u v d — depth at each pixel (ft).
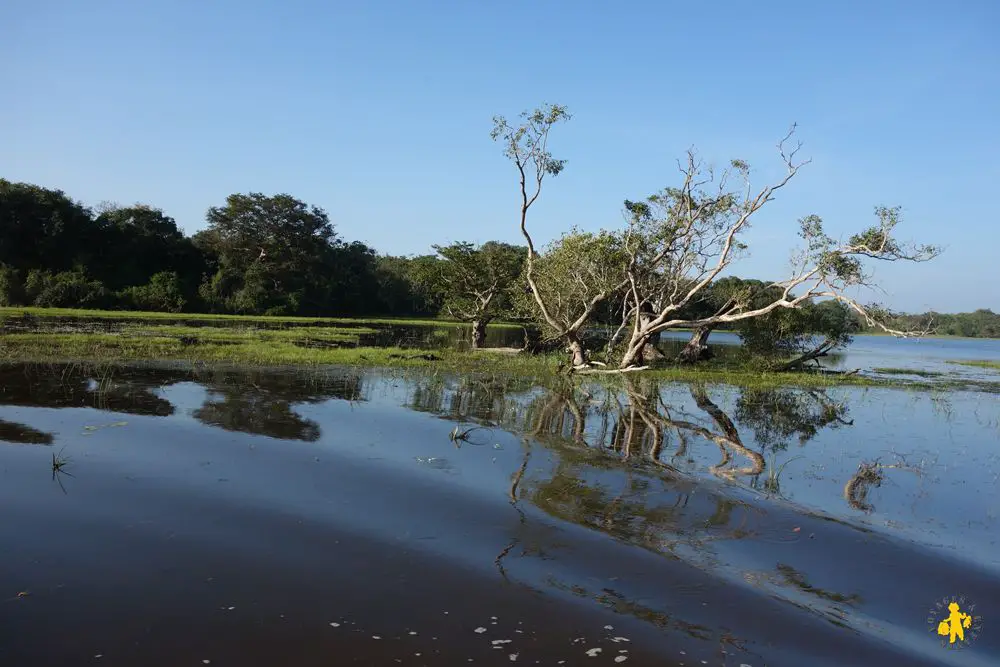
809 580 20.36
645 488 28.84
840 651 16.42
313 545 20.67
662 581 19.69
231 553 19.72
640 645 16.08
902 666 15.85
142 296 187.83
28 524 20.93
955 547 23.47
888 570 21.29
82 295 176.86
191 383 48.88
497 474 29.78
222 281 212.43
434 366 71.92
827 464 35.19
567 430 40.91
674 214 76.74
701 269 78.43
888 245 59.21
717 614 17.89
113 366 55.72
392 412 42.60
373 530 22.20
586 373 75.10
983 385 82.64
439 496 26.08
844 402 61.26
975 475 33.63
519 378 67.05
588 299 85.40
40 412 36.29
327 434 35.27
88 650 14.40
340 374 59.41
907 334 60.34
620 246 76.54
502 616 17.06
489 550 21.21
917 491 30.40
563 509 25.52
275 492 25.31
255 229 231.09
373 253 321.52
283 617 16.30
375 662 14.60
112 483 25.20
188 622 15.79
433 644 15.52
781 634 17.02
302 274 241.76
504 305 131.85
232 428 35.06
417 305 281.74
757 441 40.86
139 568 18.42
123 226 214.69
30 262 192.03
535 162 73.31
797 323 89.56
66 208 196.95
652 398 57.98
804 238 63.72
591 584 19.25
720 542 23.03
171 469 27.35
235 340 88.94
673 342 153.17
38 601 16.33
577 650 15.67
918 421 51.13
